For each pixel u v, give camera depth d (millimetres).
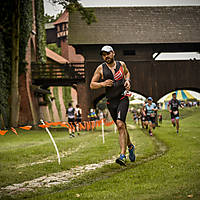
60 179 7742
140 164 9078
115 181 6586
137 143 15789
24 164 10625
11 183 7516
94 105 43094
